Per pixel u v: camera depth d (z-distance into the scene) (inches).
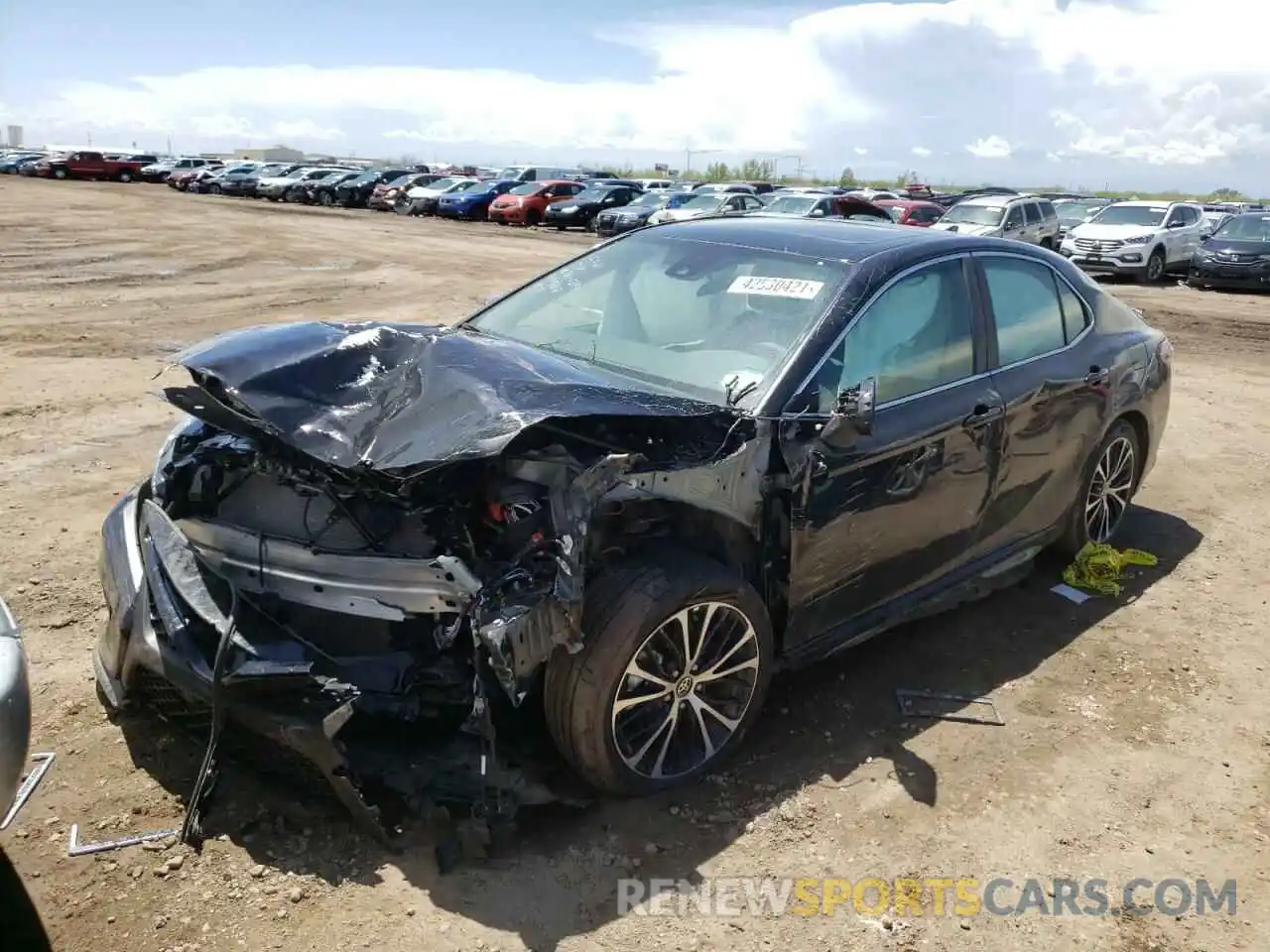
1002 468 169.9
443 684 119.0
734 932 108.7
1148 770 141.7
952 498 160.6
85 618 167.3
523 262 803.4
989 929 111.3
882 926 110.8
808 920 111.0
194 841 116.0
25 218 1056.2
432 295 581.3
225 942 102.8
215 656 115.9
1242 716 156.6
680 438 128.8
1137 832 128.6
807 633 145.9
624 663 119.3
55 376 341.1
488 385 121.2
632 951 105.1
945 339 162.2
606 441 124.1
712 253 168.4
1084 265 818.8
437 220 1375.5
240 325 462.0
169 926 104.3
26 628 162.6
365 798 121.0
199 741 125.0
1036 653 174.1
